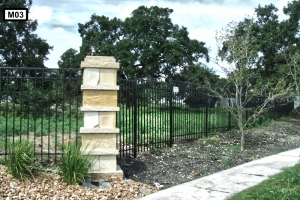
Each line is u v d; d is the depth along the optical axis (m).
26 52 33.47
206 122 12.21
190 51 37.31
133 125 8.63
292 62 17.55
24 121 13.33
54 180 5.84
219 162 8.27
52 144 9.04
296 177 6.08
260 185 5.88
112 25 38.78
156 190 6.05
